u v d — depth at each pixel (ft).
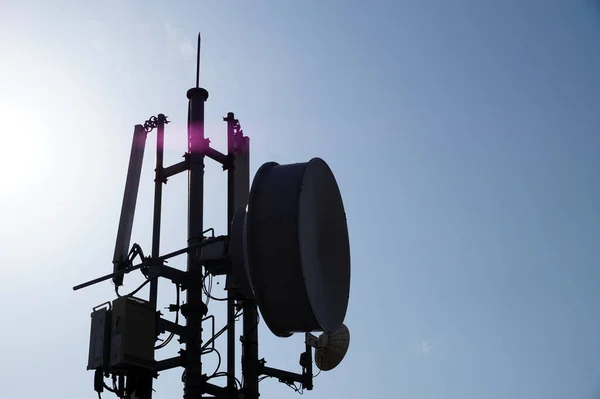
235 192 67.00
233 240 55.52
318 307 53.31
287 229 52.11
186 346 58.34
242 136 68.95
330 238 57.57
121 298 57.21
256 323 61.72
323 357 73.10
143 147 68.18
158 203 65.05
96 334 57.67
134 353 55.98
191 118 64.90
